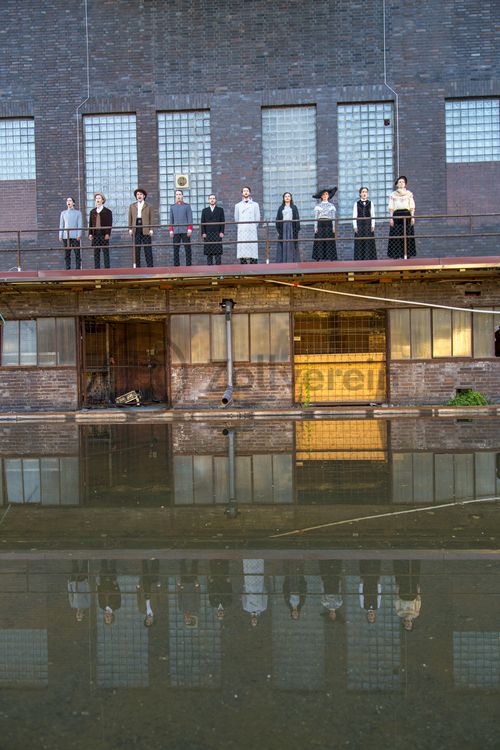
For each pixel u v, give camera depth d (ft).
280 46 49.39
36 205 50.44
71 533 14.88
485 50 48.75
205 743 6.75
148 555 13.06
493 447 27.02
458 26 48.80
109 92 50.08
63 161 50.26
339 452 26.25
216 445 29.07
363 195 43.98
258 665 8.37
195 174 50.16
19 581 11.62
